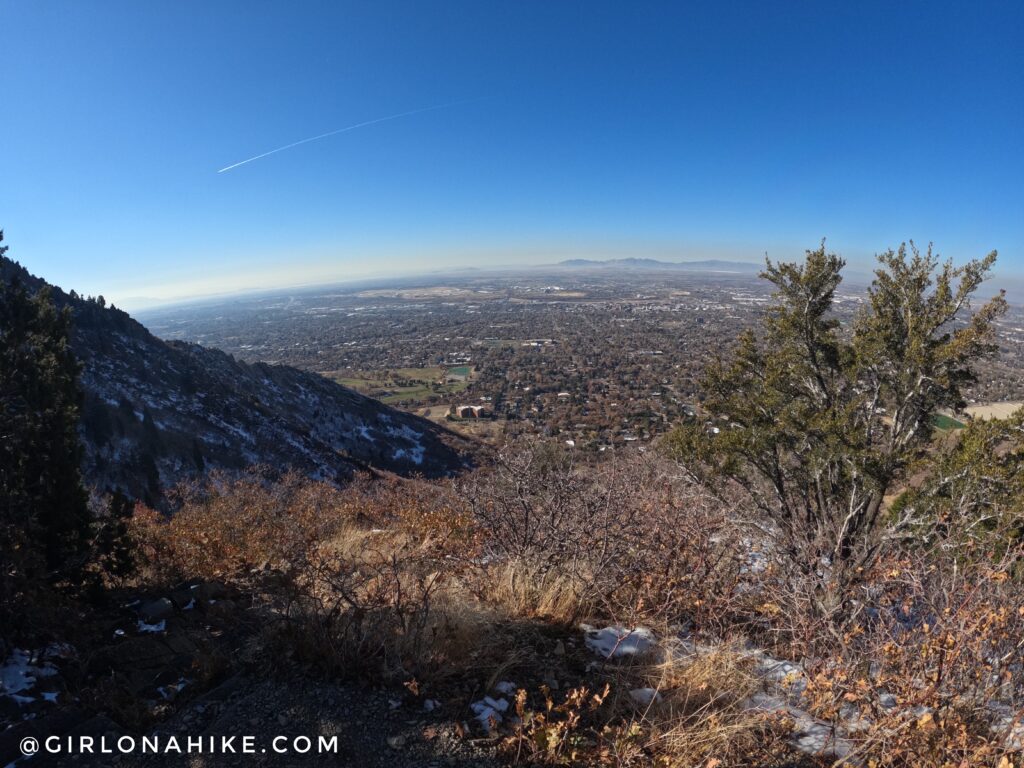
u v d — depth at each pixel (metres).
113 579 3.99
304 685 2.56
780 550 4.32
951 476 5.86
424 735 2.29
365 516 7.88
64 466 3.65
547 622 3.48
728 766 2.29
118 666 2.76
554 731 2.22
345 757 2.16
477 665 2.82
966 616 2.47
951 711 2.25
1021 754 2.16
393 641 2.87
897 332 7.09
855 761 2.32
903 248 7.05
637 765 2.25
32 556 3.01
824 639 3.00
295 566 3.75
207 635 3.10
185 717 2.35
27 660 2.74
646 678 2.92
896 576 3.14
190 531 5.75
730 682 2.86
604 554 3.95
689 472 7.32
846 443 6.50
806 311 7.58
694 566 3.86
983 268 6.40
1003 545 4.05
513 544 4.30
